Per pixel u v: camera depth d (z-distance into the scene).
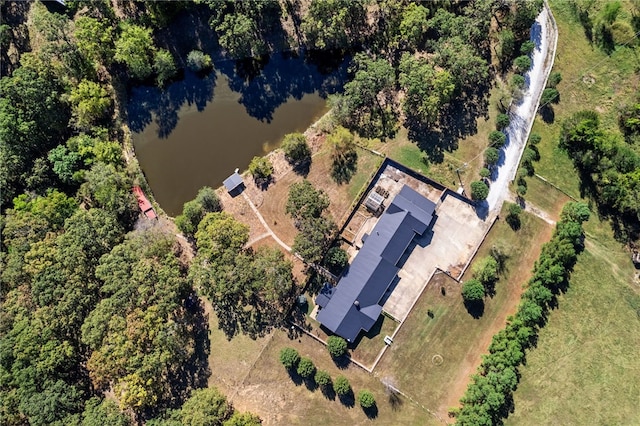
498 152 85.62
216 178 91.50
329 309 83.44
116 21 91.81
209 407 79.50
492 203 85.44
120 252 81.38
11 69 92.62
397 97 89.25
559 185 85.38
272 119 91.81
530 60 85.81
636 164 80.69
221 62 92.56
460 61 81.69
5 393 79.00
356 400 83.94
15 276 80.38
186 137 92.75
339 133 86.00
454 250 85.06
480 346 83.25
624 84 85.56
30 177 86.25
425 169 87.00
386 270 83.19
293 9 90.81
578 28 87.00
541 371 81.62
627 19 85.50
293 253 86.69
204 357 86.38
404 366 83.94
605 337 81.88
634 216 83.38
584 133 81.31
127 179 88.81
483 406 77.88
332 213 87.56
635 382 80.50
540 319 82.62
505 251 83.81
